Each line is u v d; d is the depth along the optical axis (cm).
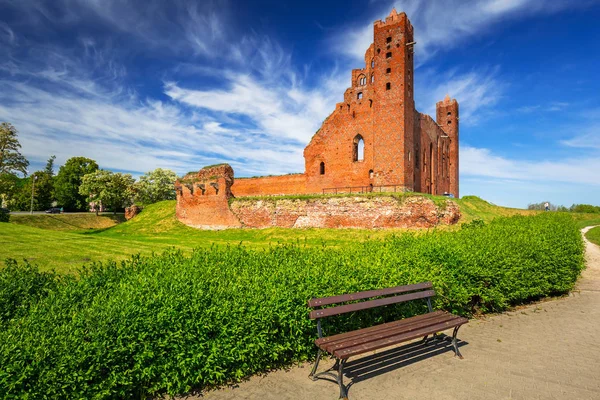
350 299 586
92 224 5869
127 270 689
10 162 4966
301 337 588
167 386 492
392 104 3488
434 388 526
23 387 383
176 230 3491
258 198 3189
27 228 1938
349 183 3838
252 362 551
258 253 874
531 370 586
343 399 495
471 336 741
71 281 620
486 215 3209
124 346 455
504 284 880
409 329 593
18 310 532
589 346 693
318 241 2511
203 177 3516
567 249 1183
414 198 2586
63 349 411
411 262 816
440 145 4841
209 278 617
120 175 6562
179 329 490
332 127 3984
